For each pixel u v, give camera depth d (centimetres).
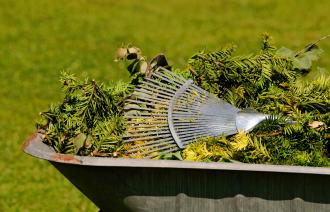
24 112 1681
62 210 1164
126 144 734
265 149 707
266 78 794
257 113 743
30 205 1187
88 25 2552
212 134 732
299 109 767
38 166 1371
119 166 668
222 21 2589
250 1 2822
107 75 1952
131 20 2620
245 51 2150
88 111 750
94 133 740
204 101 758
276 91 789
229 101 794
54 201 1205
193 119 746
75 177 707
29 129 1568
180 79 783
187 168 659
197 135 734
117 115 762
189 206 688
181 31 2473
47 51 2238
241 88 794
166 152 728
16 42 2339
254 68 795
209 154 704
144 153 727
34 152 701
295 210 674
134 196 694
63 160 678
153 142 734
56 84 1902
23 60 2141
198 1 2866
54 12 2712
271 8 2727
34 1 2858
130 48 810
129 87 806
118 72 1981
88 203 1197
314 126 729
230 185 672
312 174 650
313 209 672
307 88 781
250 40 2320
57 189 1260
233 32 2439
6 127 1580
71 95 771
